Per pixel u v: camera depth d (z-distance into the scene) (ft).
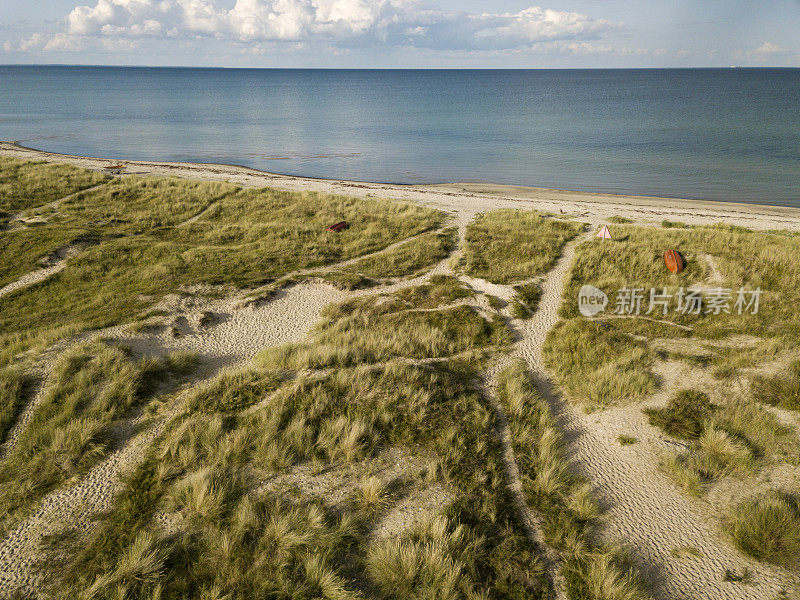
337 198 115.75
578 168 187.93
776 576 25.36
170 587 23.79
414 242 83.35
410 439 34.40
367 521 27.84
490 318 56.44
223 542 25.50
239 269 70.95
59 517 27.68
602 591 24.14
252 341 51.96
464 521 28.07
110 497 29.17
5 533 26.71
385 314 58.34
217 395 38.93
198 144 239.71
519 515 29.07
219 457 31.83
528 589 24.49
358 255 78.95
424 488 30.35
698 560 26.37
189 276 67.67
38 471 30.96
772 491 30.58
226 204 108.06
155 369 42.65
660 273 65.82
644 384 41.47
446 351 49.44
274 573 24.38
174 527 26.99
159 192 113.39
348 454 32.30
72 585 23.79
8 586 23.68
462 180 174.81
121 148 222.48
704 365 44.39
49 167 130.00
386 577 24.44
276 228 90.99
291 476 30.81
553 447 34.86
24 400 37.37
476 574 24.93
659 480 32.01
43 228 84.64
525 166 193.67
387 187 149.69
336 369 42.80
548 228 91.30
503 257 75.20
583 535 27.63
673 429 36.32
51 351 44.09
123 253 75.46
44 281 65.72
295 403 37.60
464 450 33.73
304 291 64.23
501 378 44.01
